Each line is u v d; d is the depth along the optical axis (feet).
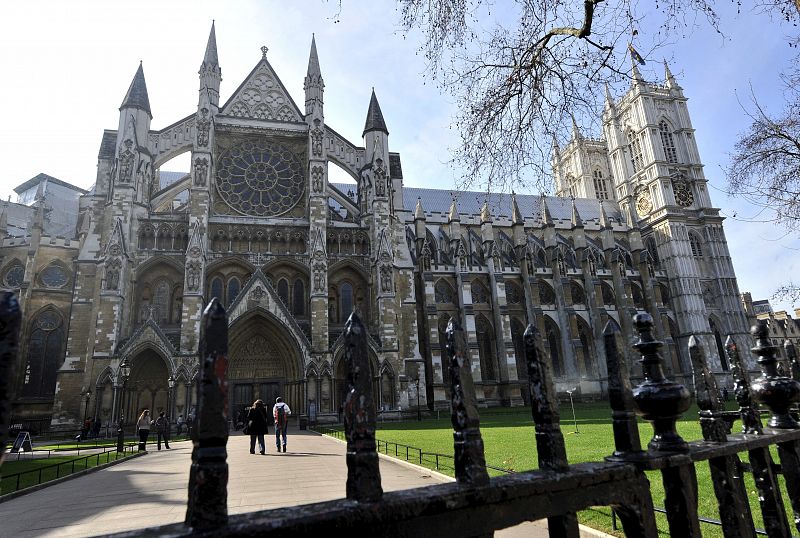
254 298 149.38
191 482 6.34
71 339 142.10
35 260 178.50
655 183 293.02
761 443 13.24
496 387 226.38
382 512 6.84
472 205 294.87
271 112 180.04
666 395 10.89
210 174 159.63
